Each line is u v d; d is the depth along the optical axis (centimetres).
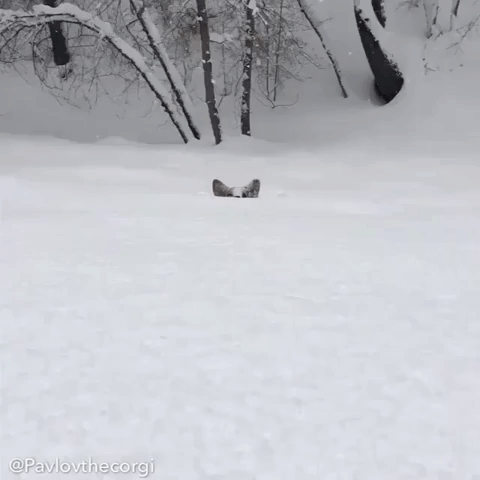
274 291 315
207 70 2497
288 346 232
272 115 3042
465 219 768
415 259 416
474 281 351
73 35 3316
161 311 274
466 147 2370
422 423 171
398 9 3092
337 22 3481
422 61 2847
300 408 179
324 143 2594
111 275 345
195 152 2225
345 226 618
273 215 734
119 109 3094
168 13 2912
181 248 441
